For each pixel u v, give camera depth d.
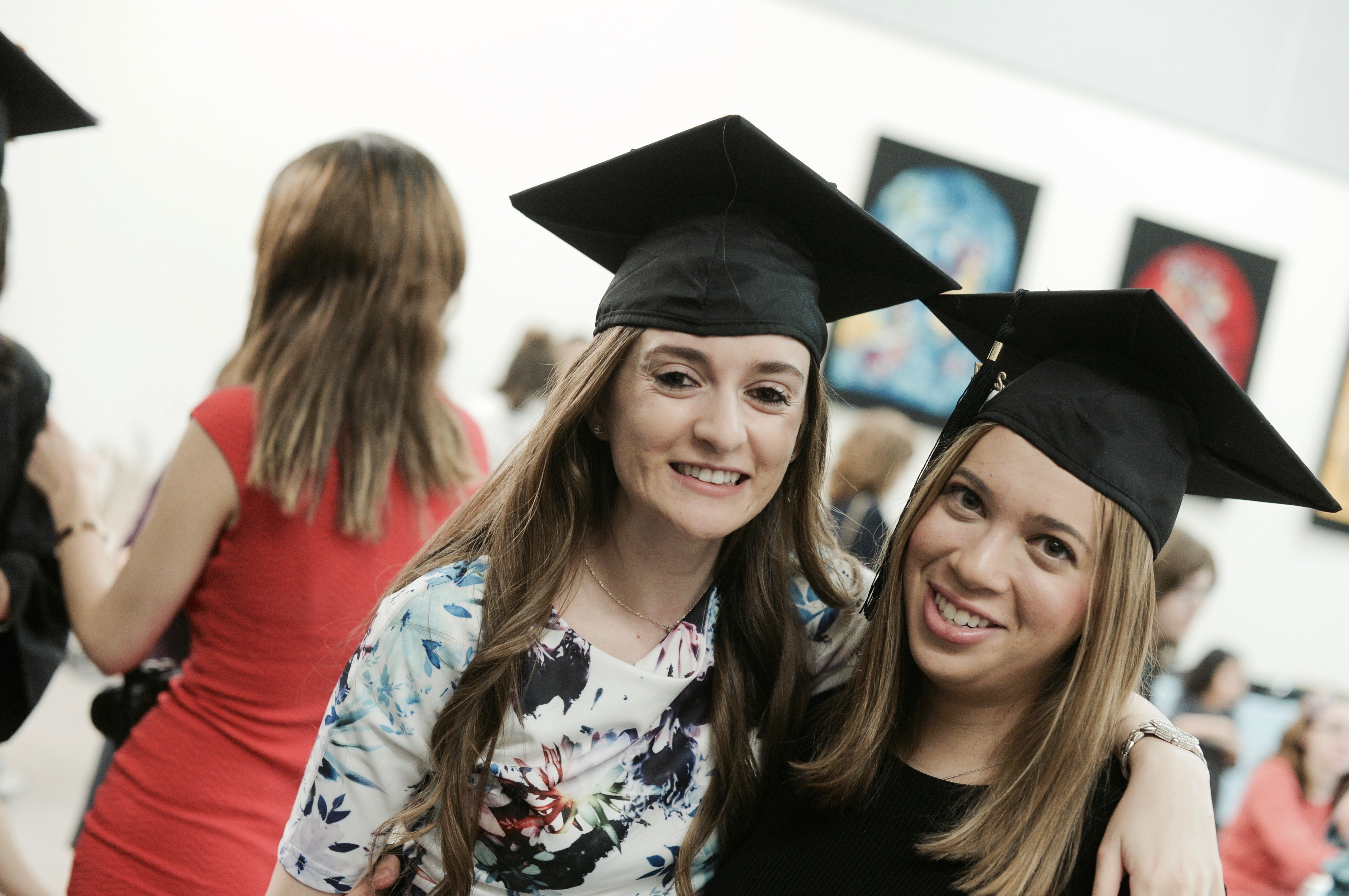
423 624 1.14
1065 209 4.12
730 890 1.21
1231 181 4.20
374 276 1.56
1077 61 4.05
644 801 1.18
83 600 1.65
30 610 1.71
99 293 3.70
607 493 1.23
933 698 1.21
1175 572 3.03
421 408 1.63
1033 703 1.15
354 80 3.77
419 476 1.63
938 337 4.05
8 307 3.64
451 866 1.14
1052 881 1.07
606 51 3.90
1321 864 3.37
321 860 1.16
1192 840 0.99
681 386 1.08
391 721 1.14
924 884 1.12
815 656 1.34
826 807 1.20
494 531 1.19
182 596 1.56
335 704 1.16
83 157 3.65
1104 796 1.11
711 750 1.23
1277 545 4.30
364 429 1.56
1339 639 4.34
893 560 1.18
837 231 1.15
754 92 3.97
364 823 1.16
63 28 3.61
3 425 1.64
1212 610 4.28
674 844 1.21
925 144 4.04
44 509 1.70
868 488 3.37
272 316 1.58
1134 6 4.06
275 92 3.74
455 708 1.13
